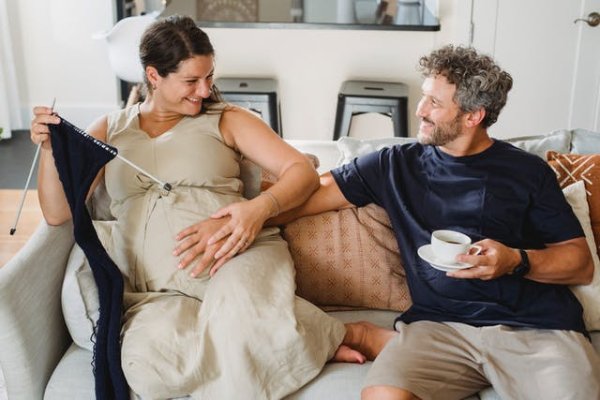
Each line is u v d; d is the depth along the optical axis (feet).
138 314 6.11
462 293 6.30
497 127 13.24
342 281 6.98
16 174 14.21
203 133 6.79
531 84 12.89
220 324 5.82
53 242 6.43
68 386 6.01
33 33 16.55
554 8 12.46
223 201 6.66
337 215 7.06
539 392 5.74
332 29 12.25
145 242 6.49
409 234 6.66
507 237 6.49
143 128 6.88
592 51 12.61
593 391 5.62
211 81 6.73
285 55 13.32
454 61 6.35
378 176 6.91
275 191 6.63
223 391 5.75
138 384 5.74
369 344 6.47
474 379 6.08
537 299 6.23
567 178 7.16
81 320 6.14
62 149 6.02
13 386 5.99
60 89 16.98
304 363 5.88
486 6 12.55
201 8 13.39
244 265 6.17
